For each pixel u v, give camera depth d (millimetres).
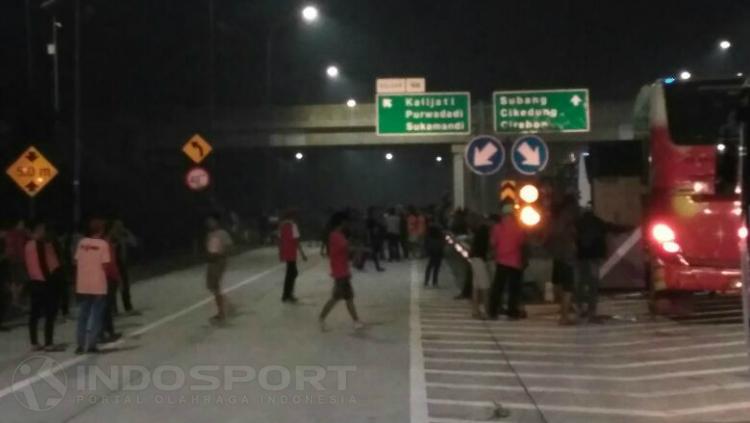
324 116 51312
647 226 20547
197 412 11391
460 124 35719
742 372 13508
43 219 16469
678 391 12445
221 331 18438
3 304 19375
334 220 18281
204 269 36156
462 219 29750
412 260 39500
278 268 35906
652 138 18844
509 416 11195
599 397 12211
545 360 14891
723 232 18188
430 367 14359
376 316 20641
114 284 17250
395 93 35812
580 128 31344
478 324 19109
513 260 19641
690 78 18516
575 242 18562
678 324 18375
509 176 31703
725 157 10117
